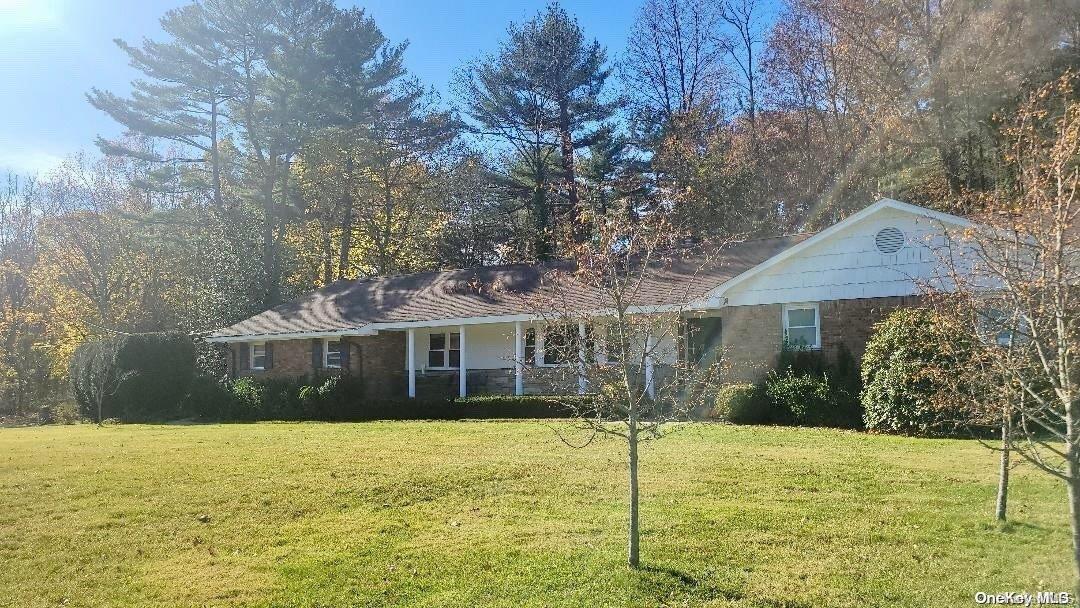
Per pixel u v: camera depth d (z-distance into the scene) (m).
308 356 27.81
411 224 43.81
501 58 40.12
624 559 6.87
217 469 11.55
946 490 9.08
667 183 31.11
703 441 13.37
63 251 36.47
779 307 18.91
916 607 5.75
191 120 37.22
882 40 26.58
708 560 6.83
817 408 15.98
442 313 24.42
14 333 38.88
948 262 7.48
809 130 32.53
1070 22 22.92
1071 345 5.00
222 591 6.54
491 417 21.17
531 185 40.69
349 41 37.09
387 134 41.88
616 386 7.13
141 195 40.88
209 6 35.88
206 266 37.09
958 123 25.05
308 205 40.22
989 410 6.76
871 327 17.66
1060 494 8.70
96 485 10.59
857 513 8.20
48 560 7.50
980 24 23.98
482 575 6.67
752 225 32.38
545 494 9.55
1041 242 5.37
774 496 9.04
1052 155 6.27
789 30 31.50
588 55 39.59
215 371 29.56
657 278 20.11
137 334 27.03
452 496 9.59
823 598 5.95
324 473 11.00
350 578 6.73
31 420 29.31
